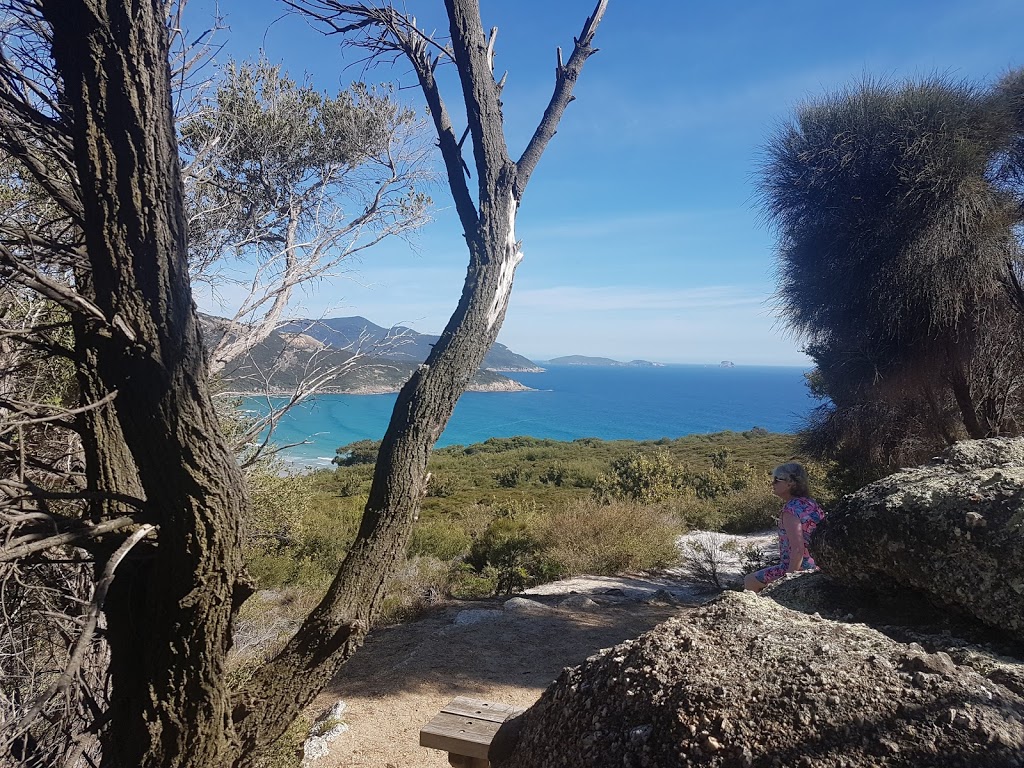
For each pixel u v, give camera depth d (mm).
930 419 7207
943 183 5902
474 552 10102
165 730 1728
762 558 8023
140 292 1544
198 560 1644
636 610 6488
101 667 2633
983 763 1039
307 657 1891
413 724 3926
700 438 43906
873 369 7000
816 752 1136
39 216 2893
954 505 1634
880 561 1775
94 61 1500
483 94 2102
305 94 4215
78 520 1721
